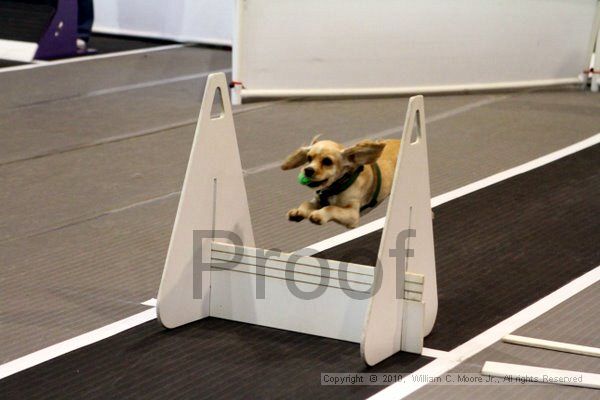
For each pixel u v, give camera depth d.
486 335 4.44
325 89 10.30
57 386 3.86
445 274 5.28
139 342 4.31
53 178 7.04
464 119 9.50
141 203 6.51
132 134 8.45
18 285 5.00
